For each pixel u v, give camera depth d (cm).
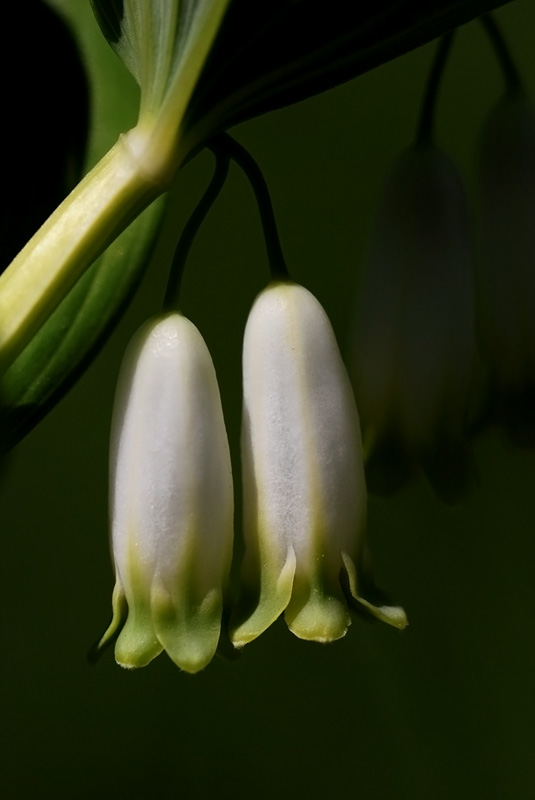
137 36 15
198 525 15
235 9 15
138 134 15
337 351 16
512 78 17
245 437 15
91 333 16
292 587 15
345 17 15
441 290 16
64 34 17
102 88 17
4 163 17
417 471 16
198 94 15
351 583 15
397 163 16
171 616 15
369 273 16
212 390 15
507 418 17
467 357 16
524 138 16
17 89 17
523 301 17
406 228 16
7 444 16
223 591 15
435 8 15
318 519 15
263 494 15
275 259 16
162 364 15
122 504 15
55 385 16
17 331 15
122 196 15
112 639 15
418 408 16
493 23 17
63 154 17
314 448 15
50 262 15
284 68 15
